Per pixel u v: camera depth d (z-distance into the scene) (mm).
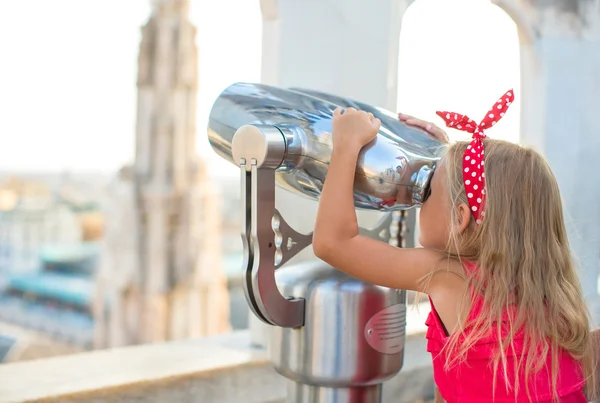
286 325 821
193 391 1264
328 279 840
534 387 793
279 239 810
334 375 831
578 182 1577
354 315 828
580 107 1579
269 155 755
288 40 1285
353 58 1346
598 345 964
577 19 1549
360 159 803
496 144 867
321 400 859
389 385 1387
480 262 826
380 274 822
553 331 817
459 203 814
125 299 14555
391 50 1378
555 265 850
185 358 1349
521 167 844
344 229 793
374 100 1368
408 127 892
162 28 15031
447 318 830
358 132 788
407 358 1419
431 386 1453
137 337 14609
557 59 1533
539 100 1527
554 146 1545
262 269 788
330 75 1329
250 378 1331
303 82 1308
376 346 848
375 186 807
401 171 805
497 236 819
